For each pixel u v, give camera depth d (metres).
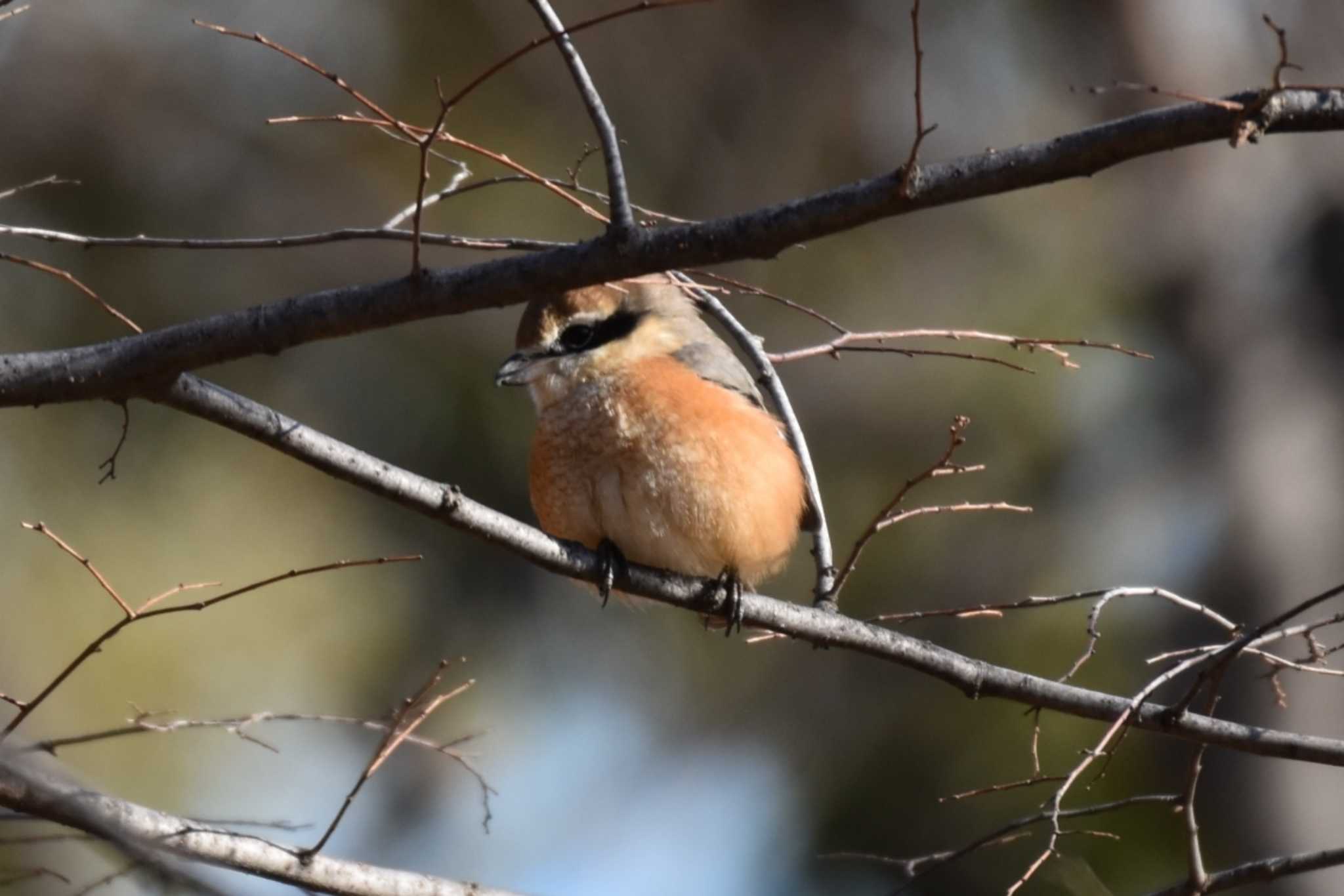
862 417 13.81
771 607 7.41
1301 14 15.98
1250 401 14.73
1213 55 15.85
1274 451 14.54
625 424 7.82
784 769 13.24
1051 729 11.35
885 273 14.26
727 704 13.95
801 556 13.31
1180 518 14.23
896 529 13.38
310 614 12.55
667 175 14.58
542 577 13.49
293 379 12.84
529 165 12.57
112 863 5.53
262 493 12.59
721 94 14.69
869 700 13.16
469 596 13.25
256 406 5.82
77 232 12.45
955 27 15.41
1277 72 4.98
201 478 12.45
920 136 5.08
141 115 12.84
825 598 7.29
